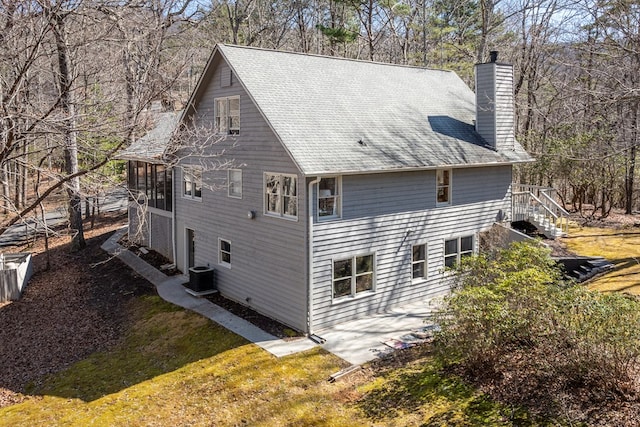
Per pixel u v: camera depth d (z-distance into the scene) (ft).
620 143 50.62
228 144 56.03
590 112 58.95
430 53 114.32
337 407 34.86
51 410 38.29
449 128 61.41
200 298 58.70
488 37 107.86
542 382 31.81
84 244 83.82
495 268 38.09
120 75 42.86
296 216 47.52
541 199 71.56
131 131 38.86
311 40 132.16
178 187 67.72
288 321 49.34
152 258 74.43
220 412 35.65
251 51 55.98
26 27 34.73
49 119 34.32
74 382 42.57
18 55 34.42
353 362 40.96
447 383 34.76
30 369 46.26
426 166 52.06
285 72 55.57
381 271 52.13
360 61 65.31
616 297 30.12
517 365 33.94
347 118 53.31
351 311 50.14
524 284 33.86
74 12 35.70
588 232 69.62
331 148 47.91
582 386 30.35
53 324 55.88
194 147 50.90
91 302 61.52
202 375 40.83
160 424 34.94
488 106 61.87
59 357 48.29
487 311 33.37
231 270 57.41
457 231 58.85
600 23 45.85
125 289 64.44
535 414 29.37
